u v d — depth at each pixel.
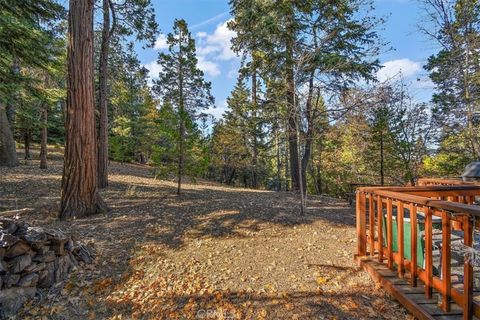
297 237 5.27
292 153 11.80
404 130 12.27
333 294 3.28
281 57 9.62
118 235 5.46
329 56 8.45
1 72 8.11
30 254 3.54
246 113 19.67
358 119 9.53
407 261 3.14
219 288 3.55
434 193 3.90
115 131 18.89
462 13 10.88
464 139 12.11
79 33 6.31
